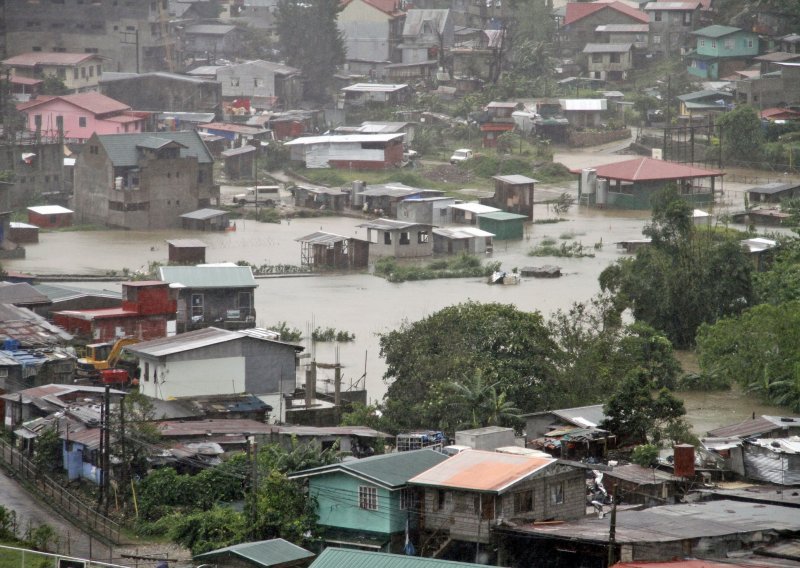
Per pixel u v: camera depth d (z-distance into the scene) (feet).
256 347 551.59
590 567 375.04
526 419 514.27
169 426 503.20
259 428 506.48
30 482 494.59
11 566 398.01
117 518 455.22
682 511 403.54
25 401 538.88
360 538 403.34
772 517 396.57
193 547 416.67
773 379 619.26
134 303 648.79
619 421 500.33
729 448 474.90
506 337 556.92
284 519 408.05
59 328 639.76
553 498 400.88
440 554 389.80
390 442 507.30
